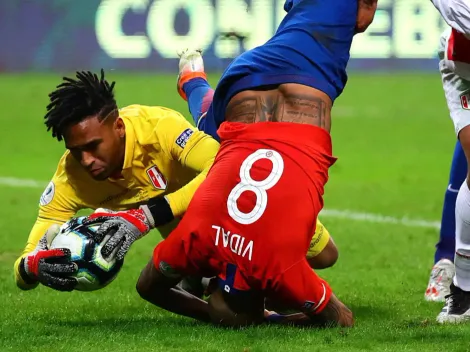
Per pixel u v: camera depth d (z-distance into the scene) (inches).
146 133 447.8
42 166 1223.5
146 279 432.5
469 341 383.9
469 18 423.2
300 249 399.9
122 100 1904.5
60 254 404.8
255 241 396.5
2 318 458.3
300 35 432.1
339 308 422.0
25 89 2268.7
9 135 1547.7
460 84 457.1
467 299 446.9
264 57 430.0
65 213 463.8
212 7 2498.8
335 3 435.2
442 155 1357.0
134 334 406.9
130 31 2551.7
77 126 422.3
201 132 448.1
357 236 768.9
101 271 406.9
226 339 392.2
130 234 412.8
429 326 421.7
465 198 439.8
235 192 402.3
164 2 2534.5
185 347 379.9
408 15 2603.3
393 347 374.9
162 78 2417.6
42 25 2561.5
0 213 870.4
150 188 458.0
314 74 425.7
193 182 428.5
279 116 418.6
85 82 427.2
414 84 2440.9
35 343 389.7
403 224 833.5
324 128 421.1
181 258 411.5
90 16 2556.6
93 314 473.7
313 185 407.5
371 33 2637.8
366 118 1850.4
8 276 591.5
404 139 1545.3
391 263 649.6
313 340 388.2
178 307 439.8
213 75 2404.0
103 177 438.0
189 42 2524.6
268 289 404.2
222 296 414.9
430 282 524.7
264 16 2474.2
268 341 386.6
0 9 2551.7
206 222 404.2
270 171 403.5
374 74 2650.1
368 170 1212.5
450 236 520.4
